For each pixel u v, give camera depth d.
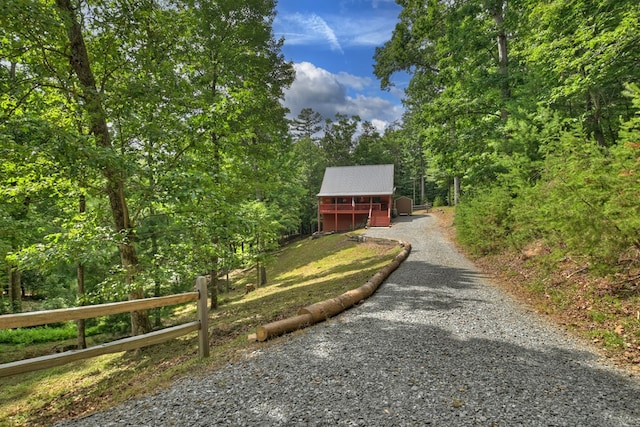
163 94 6.80
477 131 13.45
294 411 2.81
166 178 6.09
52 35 5.76
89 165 5.61
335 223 32.50
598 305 5.16
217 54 10.40
